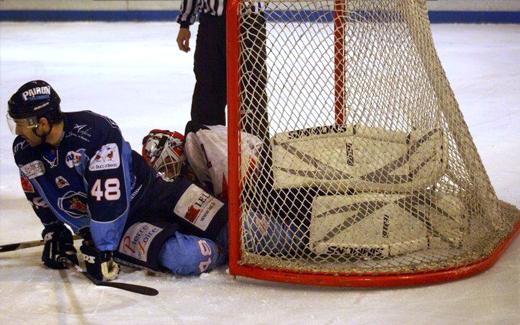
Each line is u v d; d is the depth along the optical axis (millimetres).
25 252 11805
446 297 9812
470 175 11320
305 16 10398
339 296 9938
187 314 9523
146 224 10664
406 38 10742
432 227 10891
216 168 11461
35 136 9977
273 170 10578
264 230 10547
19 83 27656
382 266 10344
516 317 9266
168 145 12008
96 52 34094
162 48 34844
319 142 10664
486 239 11156
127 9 44438
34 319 9484
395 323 9188
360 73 10531
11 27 42938
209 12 14219
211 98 14555
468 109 22031
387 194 10688
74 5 44656
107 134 10242
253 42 10305
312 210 10586
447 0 40938
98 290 10250
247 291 10141
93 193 10141
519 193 14109
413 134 10789
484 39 35469
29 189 10844
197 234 10938
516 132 19156
